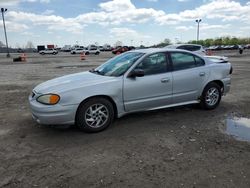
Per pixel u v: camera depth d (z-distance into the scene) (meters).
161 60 6.02
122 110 5.60
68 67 21.72
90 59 36.16
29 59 38.25
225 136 5.09
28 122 6.06
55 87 5.14
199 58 6.61
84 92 5.13
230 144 4.71
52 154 4.40
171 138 5.01
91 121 5.29
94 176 3.69
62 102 4.98
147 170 3.83
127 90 5.53
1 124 5.94
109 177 3.66
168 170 3.82
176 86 6.12
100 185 3.47
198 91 6.52
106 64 6.38
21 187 3.45
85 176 3.69
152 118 6.19
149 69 5.82
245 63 23.25
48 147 4.68
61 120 5.04
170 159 4.16
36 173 3.79
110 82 5.38
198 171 3.78
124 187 3.41
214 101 6.86
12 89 10.59
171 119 6.12
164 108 6.57
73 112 5.08
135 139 4.98
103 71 6.03
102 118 5.40
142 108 5.81
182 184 3.46
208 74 6.59
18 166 4.00
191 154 4.32
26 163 4.09
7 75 16.03
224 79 6.91
